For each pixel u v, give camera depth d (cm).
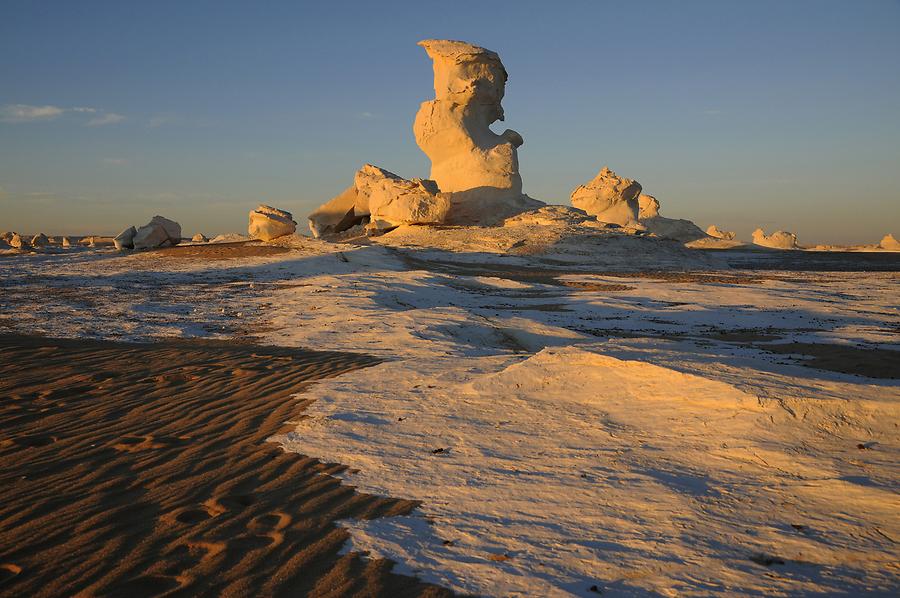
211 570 403
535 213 5806
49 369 1039
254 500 513
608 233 5156
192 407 800
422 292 2484
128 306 1969
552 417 673
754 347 1436
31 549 438
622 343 834
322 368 1011
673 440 592
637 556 412
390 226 5666
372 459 595
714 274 4125
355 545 434
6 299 2172
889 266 5553
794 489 492
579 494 504
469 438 636
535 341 1558
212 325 1633
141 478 566
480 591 376
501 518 472
